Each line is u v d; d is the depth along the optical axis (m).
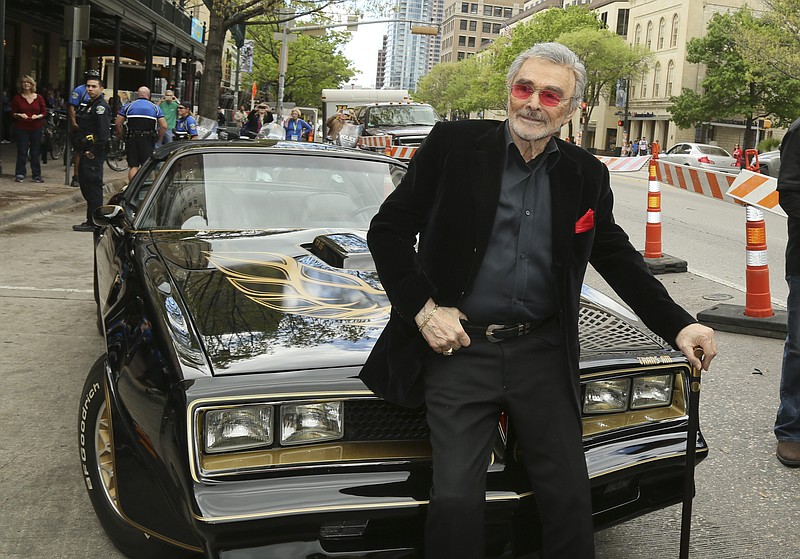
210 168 4.36
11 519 3.25
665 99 75.12
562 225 2.32
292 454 2.35
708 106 55.66
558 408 2.36
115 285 3.49
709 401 4.93
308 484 2.30
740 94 54.28
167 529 2.49
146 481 2.51
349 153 4.61
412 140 20.80
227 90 42.12
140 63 32.91
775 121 57.53
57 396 4.66
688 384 2.86
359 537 2.35
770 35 37.66
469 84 124.69
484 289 2.34
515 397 2.34
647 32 78.88
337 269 3.38
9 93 24.27
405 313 2.28
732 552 3.17
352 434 2.42
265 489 2.26
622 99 75.00
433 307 2.29
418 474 2.38
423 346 2.35
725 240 12.55
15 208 11.52
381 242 2.33
